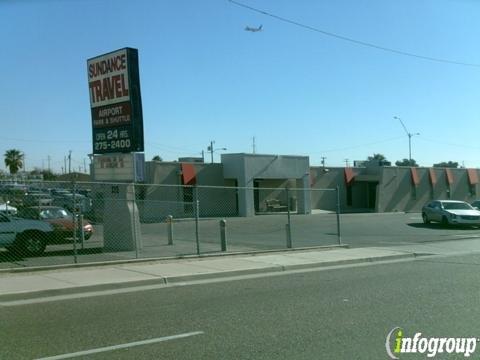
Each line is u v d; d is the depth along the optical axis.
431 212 32.12
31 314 8.80
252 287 11.41
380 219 37.47
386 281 12.09
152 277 12.11
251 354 6.45
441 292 10.57
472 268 14.29
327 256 16.56
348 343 6.92
